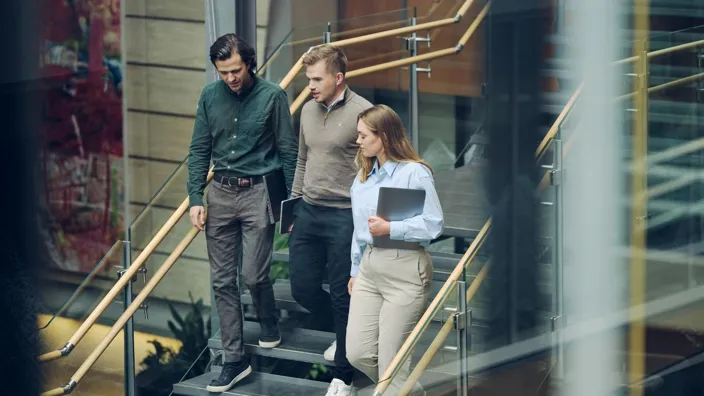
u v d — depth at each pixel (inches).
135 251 330.6
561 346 289.1
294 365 354.3
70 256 473.1
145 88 489.4
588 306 289.7
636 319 292.0
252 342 340.2
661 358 291.0
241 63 306.3
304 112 312.3
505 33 287.4
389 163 284.0
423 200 280.2
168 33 480.1
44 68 459.2
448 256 345.7
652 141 292.5
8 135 374.3
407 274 283.7
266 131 317.1
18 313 340.5
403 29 370.3
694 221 297.9
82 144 485.1
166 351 340.2
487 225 291.9
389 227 280.7
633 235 289.7
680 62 297.9
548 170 288.4
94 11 484.1
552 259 289.7
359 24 376.5
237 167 318.0
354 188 291.0
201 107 320.2
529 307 288.8
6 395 323.6
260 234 321.7
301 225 315.3
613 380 290.2
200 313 347.9
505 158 292.8
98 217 487.5
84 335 326.3
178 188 339.0
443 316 286.4
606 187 288.4
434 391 286.5
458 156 350.9
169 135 488.4
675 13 291.9
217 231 324.5
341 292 309.9
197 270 345.4
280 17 446.3
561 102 285.9
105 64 490.3
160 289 336.5
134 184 497.0
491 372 288.4
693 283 292.0
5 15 358.9
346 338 294.7
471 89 350.0
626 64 285.4
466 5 351.9
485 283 289.7
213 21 385.1
